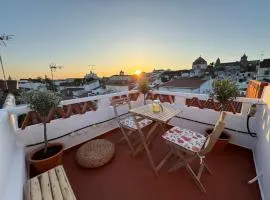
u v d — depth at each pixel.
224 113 2.05
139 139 3.11
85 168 2.46
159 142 3.28
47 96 2.10
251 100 2.64
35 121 2.56
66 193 1.36
